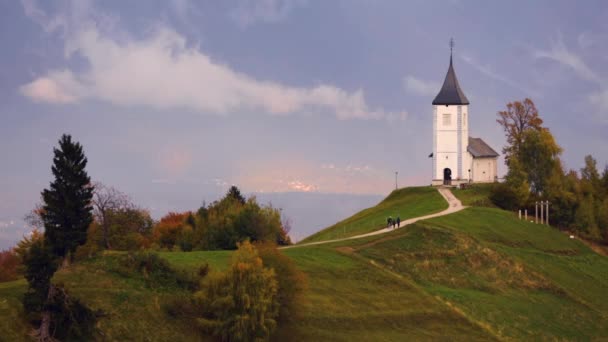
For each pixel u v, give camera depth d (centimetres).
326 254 9412
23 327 5791
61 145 6412
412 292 8750
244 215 11038
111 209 11800
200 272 7225
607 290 11206
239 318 6431
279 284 7056
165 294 6869
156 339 6262
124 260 7150
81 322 5956
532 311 9338
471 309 8781
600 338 9144
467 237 10981
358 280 8719
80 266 6969
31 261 5859
